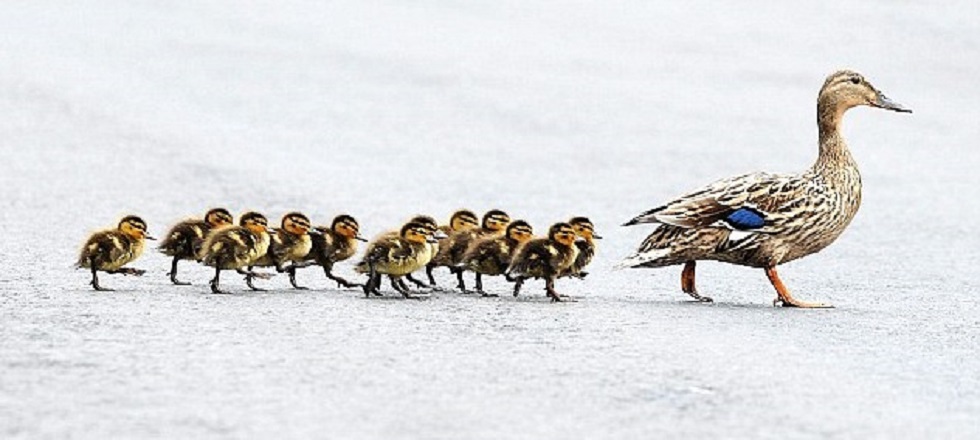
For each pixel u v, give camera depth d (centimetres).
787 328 1195
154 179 2095
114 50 3647
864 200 2083
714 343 1112
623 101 2994
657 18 4069
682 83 3200
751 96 3055
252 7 4456
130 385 924
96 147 2373
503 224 1432
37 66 3344
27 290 1307
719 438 830
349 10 4384
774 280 1356
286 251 1372
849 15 3925
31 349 1027
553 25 4034
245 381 945
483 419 863
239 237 1334
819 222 1365
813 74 3291
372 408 883
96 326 1123
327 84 3188
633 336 1135
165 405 876
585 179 2234
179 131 2572
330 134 2605
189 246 1377
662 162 2394
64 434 807
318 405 887
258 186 2058
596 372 996
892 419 885
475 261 1373
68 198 1930
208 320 1166
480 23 4097
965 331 1202
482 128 2698
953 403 933
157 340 1070
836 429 857
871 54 3469
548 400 913
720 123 2766
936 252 1711
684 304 1331
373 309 1252
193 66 3416
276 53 3616
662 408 898
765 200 1347
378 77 3284
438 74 3316
